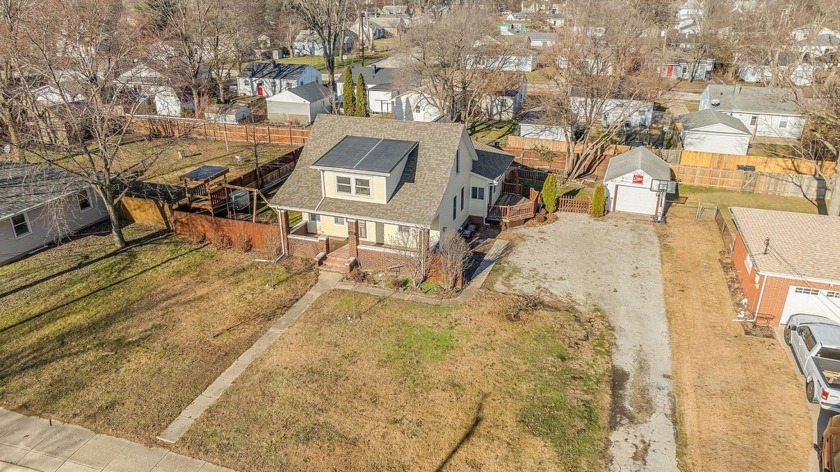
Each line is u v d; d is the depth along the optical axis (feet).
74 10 115.44
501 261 86.53
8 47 91.56
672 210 108.27
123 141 154.20
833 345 56.70
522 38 197.67
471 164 97.30
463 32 156.56
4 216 82.84
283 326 68.85
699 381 59.00
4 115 108.27
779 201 113.29
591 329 68.49
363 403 55.42
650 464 48.44
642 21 183.21
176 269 83.66
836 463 44.45
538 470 47.65
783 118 161.79
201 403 55.77
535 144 143.84
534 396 56.54
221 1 203.62
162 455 49.47
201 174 100.27
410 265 79.30
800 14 194.08
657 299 75.36
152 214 99.30
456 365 61.16
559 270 83.56
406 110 181.37
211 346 64.95
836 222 75.56
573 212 107.04
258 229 88.12
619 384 58.70
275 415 53.93
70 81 108.78
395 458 48.78
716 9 256.93
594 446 50.42
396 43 331.16
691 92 222.07
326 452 49.42
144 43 149.89
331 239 90.74
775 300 67.10
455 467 47.85
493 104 184.34
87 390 57.72
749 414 54.03
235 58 242.78
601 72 119.85
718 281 79.82
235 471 47.70
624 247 91.15
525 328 68.13
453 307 72.84
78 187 89.45
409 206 79.25
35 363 62.13
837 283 63.16
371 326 68.54
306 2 207.92
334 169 79.61
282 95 185.37
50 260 86.58
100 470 48.16
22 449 50.31
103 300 75.00
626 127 167.32
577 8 185.26
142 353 63.77
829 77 108.27
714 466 48.16
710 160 129.29
